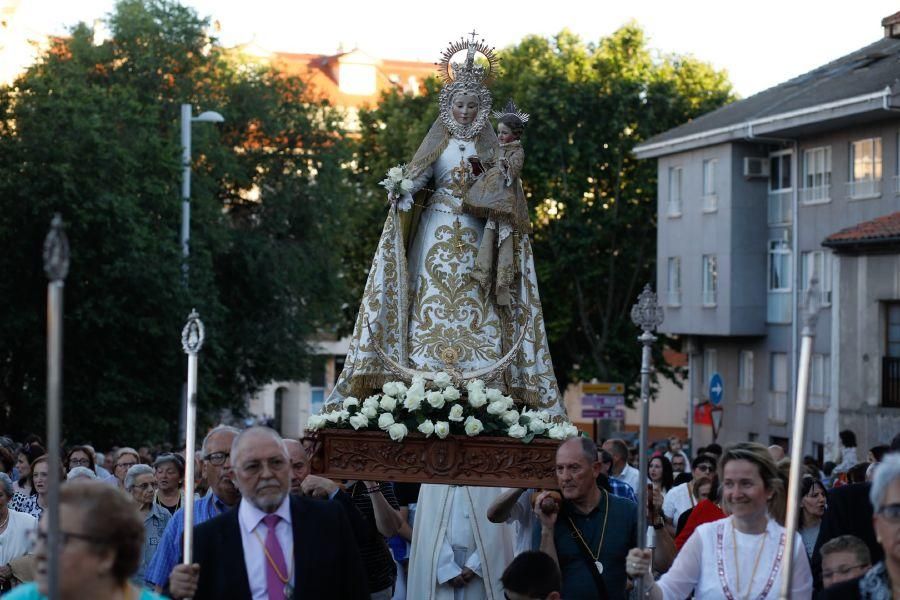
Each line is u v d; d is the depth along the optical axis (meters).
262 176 43.41
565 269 48.53
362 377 10.31
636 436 40.31
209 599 6.56
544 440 9.37
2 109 31.98
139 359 34.00
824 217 39.66
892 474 5.69
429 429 9.30
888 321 33.69
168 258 33.62
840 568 6.54
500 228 10.50
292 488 9.13
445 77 10.75
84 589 4.80
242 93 42.66
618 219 48.44
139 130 34.38
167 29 40.66
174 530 8.01
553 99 47.59
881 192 37.31
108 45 40.53
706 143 43.06
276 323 42.28
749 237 42.84
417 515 10.91
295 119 43.28
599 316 50.81
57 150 31.69
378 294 10.45
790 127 39.06
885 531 5.68
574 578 8.20
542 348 10.70
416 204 10.66
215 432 8.62
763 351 43.31
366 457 9.52
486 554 10.69
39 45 39.81
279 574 6.57
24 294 32.78
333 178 43.88
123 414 33.53
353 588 6.77
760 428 43.50
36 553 4.86
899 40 42.69
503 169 10.51
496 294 10.50
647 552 6.88
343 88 84.31
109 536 4.80
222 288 42.06
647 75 49.59
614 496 8.45
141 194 33.91
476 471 9.41
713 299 43.91
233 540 6.62
